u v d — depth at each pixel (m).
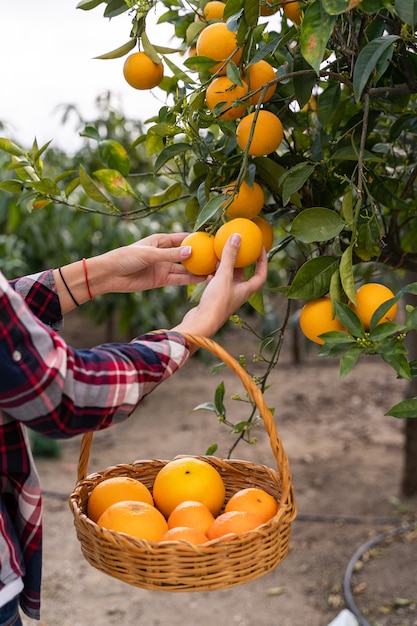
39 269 4.83
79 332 6.45
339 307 1.05
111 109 4.05
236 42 1.18
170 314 5.01
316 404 4.77
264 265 1.16
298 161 1.37
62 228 4.45
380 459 3.81
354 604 2.50
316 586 2.68
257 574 1.00
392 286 3.33
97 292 1.31
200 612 2.58
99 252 4.53
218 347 1.00
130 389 0.92
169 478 1.15
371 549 2.86
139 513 1.06
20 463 0.98
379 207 1.44
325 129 1.46
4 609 0.97
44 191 1.48
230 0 1.09
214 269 1.21
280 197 1.41
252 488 1.14
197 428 4.39
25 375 0.84
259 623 2.49
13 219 4.05
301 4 1.16
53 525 3.20
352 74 1.16
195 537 1.02
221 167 1.33
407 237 1.76
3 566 0.96
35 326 0.87
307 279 1.12
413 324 1.00
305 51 0.97
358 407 4.69
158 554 0.96
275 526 0.99
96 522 1.14
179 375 5.51
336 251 1.14
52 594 2.70
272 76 1.22
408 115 1.40
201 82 1.29
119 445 4.15
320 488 3.49
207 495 1.14
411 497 3.28
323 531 3.07
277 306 6.47
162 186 4.44
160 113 1.36
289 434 4.25
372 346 1.03
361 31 1.17
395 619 2.42
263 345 1.44
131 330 5.14
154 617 2.55
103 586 2.77
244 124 1.17
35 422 0.88
